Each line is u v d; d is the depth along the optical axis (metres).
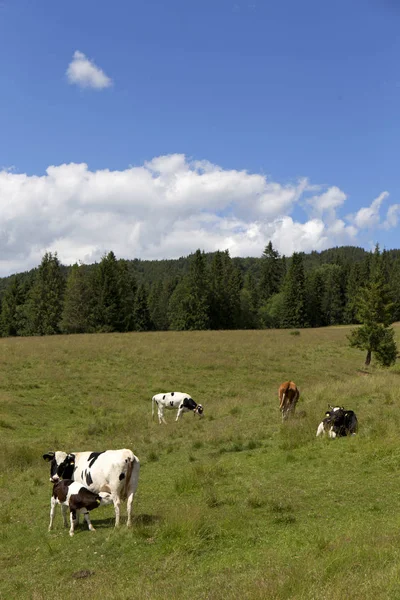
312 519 8.69
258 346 48.03
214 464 13.09
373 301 45.97
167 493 11.27
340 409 14.62
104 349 40.81
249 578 6.48
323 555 6.82
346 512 8.82
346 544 7.05
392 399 18.83
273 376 37.72
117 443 17.70
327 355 47.97
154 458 15.02
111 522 9.80
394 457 11.59
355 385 23.98
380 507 8.86
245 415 20.97
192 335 53.19
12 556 8.84
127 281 86.81
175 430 19.34
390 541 7.04
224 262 126.25
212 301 100.62
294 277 110.44
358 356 49.62
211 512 9.52
